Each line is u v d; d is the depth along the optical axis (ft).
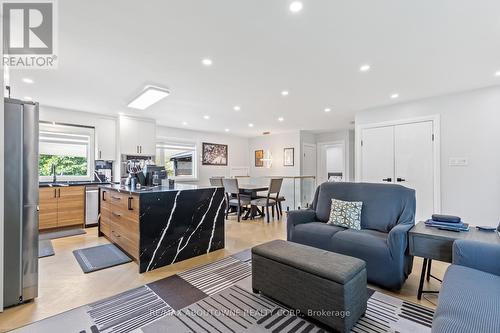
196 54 8.45
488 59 8.84
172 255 9.53
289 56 8.63
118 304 6.59
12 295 6.44
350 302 5.33
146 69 9.64
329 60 8.93
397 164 14.73
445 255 6.33
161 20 6.53
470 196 12.34
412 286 7.52
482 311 3.78
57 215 14.43
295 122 20.49
